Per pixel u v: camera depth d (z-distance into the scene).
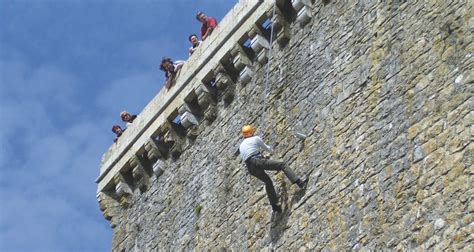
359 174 22.55
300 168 24.45
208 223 27.36
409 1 23.05
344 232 22.38
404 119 21.92
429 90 21.59
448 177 20.42
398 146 21.80
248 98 27.45
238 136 27.38
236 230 26.08
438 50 21.77
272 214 24.83
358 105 23.38
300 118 25.12
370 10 24.16
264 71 27.12
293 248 23.70
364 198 22.16
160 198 30.11
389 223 21.30
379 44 23.45
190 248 27.80
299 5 26.25
